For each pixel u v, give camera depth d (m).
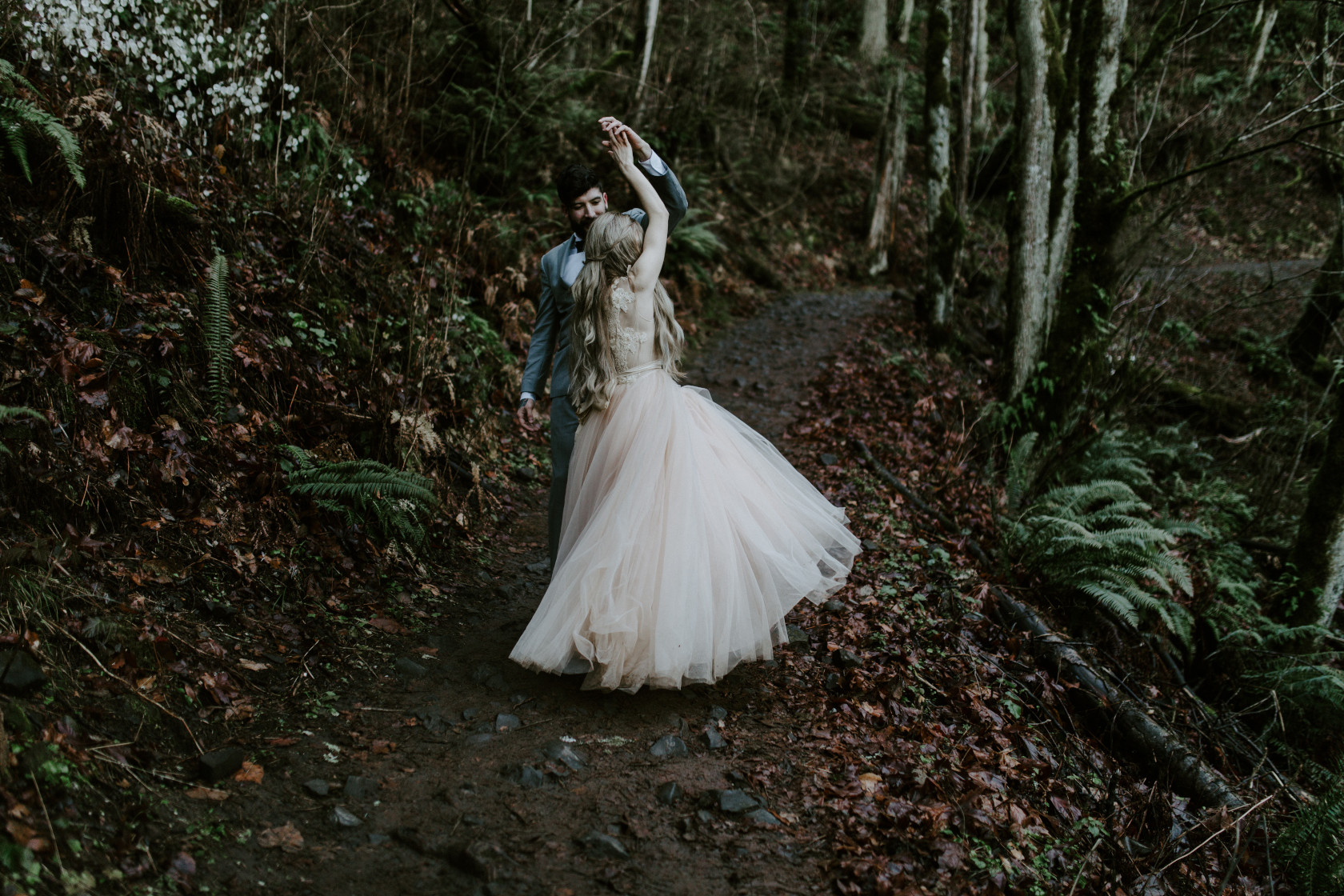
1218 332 13.02
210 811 2.21
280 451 3.73
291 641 3.09
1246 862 3.26
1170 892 2.77
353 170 5.88
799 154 17.91
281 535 3.49
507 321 6.81
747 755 2.88
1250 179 19.03
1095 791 3.29
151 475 3.21
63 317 3.31
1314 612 5.82
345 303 4.91
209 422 3.57
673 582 2.90
